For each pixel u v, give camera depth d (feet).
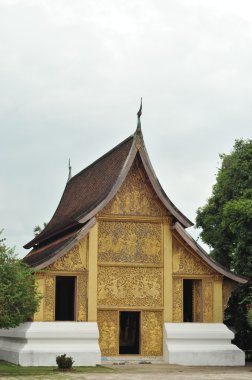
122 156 111.96
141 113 108.27
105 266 104.99
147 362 103.45
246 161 135.44
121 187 107.65
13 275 85.30
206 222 141.59
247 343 127.03
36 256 126.00
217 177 147.33
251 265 114.62
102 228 105.91
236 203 114.93
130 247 106.63
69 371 87.15
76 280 103.30
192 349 103.09
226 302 108.47
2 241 88.33
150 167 107.24
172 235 108.47
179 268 107.86
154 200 108.58
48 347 97.81
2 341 110.63
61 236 120.57
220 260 138.82
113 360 102.83
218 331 105.40
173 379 74.90
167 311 105.81
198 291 109.29
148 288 106.11
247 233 113.19
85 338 100.17
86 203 117.50
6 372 84.58
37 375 80.59
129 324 111.24
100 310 103.76
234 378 76.89
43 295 100.73
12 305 83.61
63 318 119.03
